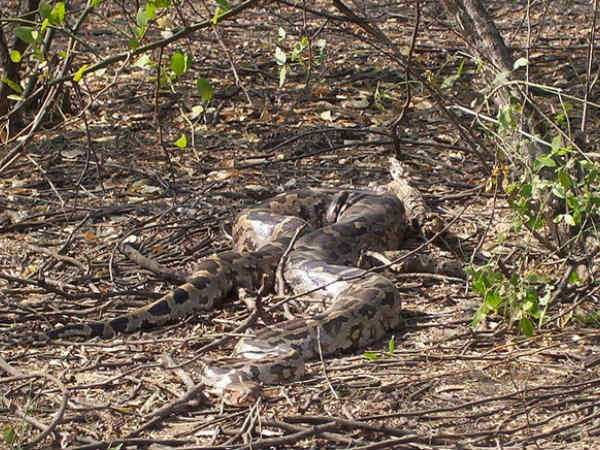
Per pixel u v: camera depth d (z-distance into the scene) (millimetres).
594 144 11445
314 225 10297
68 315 7699
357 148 12453
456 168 11633
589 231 8133
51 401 6199
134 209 10453
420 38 16594
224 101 13953
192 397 6098
